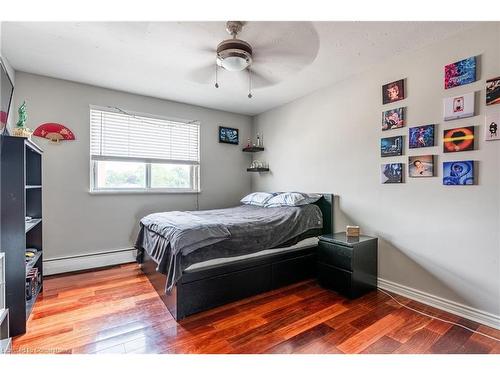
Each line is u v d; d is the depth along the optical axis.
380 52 2.43
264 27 2.03
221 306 2.22
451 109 2.13
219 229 2.23
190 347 1.67
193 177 4.15
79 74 2.94
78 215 3.19
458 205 2.11
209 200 4.26
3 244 1.77
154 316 2.06
